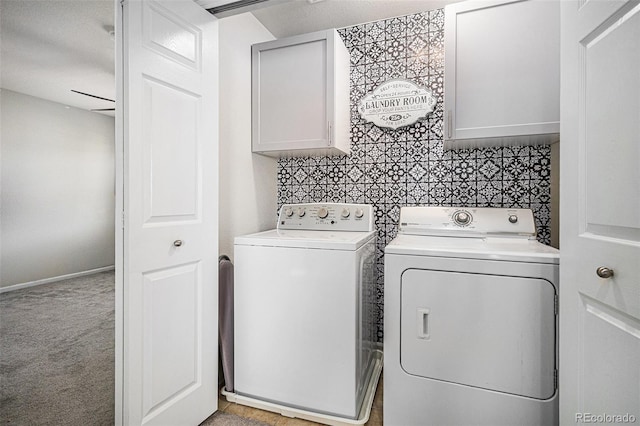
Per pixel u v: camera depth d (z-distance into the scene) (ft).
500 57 5.29
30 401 5.51
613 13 2.60
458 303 4.33
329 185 7.82
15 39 8.53
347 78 7.31
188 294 4.66
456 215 5.95
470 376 4.27
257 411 5.31
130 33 3.78
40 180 13.37
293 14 7.08
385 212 7.38
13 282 12.62
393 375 4.61
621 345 2.55
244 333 5.47
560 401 3.54
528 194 6.38
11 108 12.41
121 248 3.84
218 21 5.66
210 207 5.03
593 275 2.91
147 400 4.04
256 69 6.91
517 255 4.08
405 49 7.18
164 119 4.25
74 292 12.43
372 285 6.38
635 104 2.39
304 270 5.10
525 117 5.17
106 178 15.97
